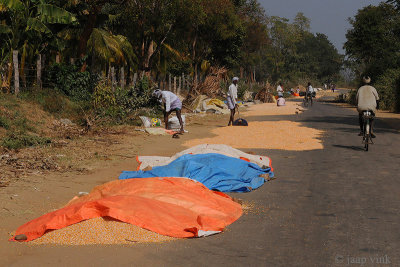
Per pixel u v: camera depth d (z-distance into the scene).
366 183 7.74
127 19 31.45
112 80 20.77
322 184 7.71
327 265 4.15
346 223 5.44
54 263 4.12
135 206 5.10
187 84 36.78
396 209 6.05
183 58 43.91
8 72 16.81
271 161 9.80
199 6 30.78
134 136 13.91
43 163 8.78
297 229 5.21
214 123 20.47
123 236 4.73
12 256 4.28
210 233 4.95
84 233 4.75
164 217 5.05
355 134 15.57
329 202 6.46
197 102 28.31
